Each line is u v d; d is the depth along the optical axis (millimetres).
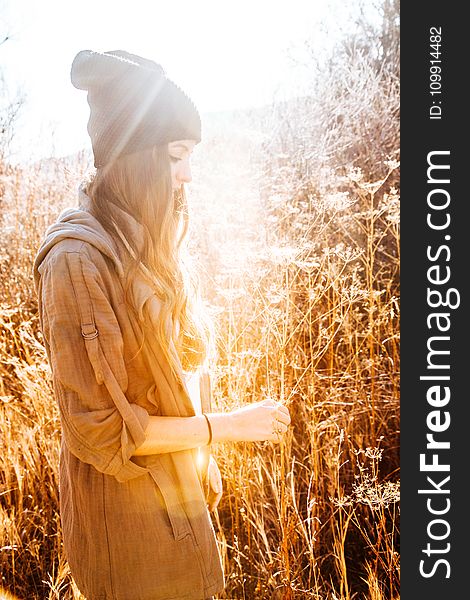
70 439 1012
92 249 1031
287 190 2564
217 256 2635
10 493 2164
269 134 3020
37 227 3043
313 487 2018
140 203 1106
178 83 1127
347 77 3031
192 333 1256
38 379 2287
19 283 2916
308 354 2279
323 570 1939
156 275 1110
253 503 1940
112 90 1086
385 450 2184
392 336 2252
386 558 1793
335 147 2891
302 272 2379
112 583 1108
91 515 1113
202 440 1104
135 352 1076
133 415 1010
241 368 2018
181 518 1114
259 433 1173
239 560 1893
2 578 1898
